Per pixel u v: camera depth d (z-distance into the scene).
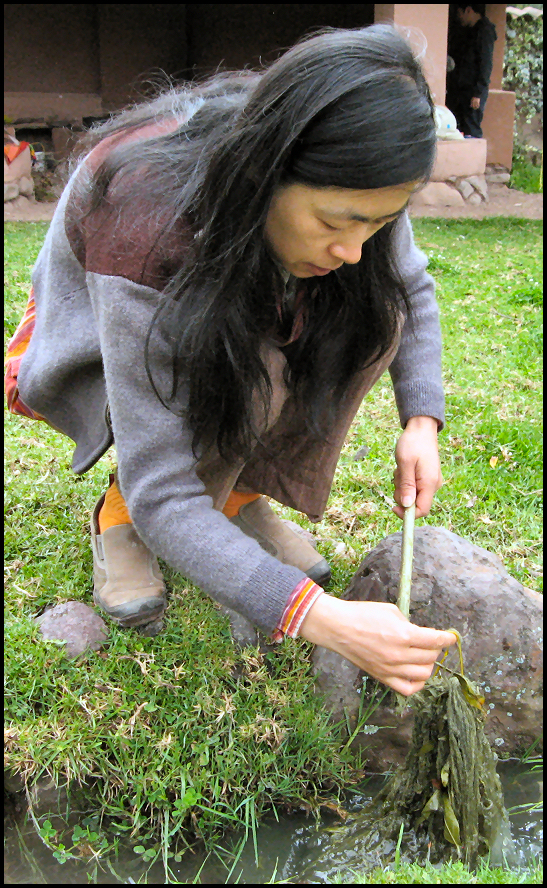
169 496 1.61
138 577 2.22
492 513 2.99
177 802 1.86
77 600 2.35
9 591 2.36
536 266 7.13
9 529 2.68
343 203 1.35
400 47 1.35
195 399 1.63
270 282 1.67
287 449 2.26
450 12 11.07
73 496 2.92
